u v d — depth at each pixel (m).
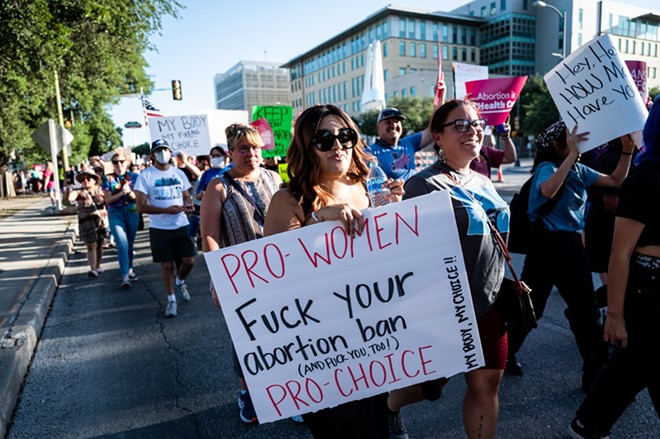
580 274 2.84
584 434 2.28
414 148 4.27
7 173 29.33
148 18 10.91
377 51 14.46
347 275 1.72
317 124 1.68
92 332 4.45
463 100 2.11
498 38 74.25
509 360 3.14
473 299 1.94
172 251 4.84
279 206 1.78
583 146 2.72
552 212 2.86
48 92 15.73
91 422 2.87
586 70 2.72
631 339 2.00
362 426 1.75
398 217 1.72
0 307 4.83
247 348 1.70
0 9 7.35
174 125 7.65
